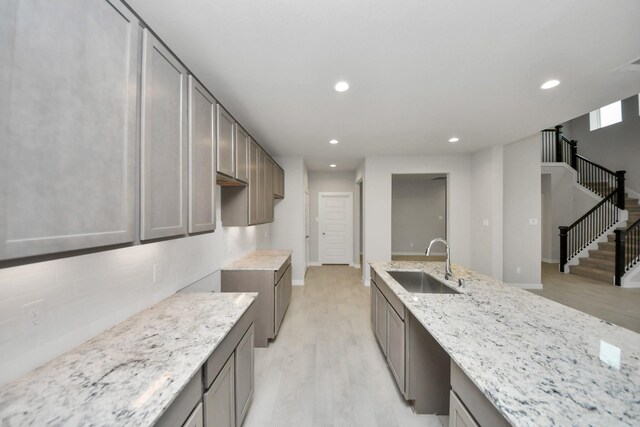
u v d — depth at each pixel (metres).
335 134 3.61
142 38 1.12
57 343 1.07
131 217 1.05
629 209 6.00
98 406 0.79
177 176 1.39
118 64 0.98
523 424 0.67
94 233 0.88
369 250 4.97
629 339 1.13
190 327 1.34
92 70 0.87
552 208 7.27
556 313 1.44
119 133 0.99
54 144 0.75
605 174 6.95
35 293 1.00
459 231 4.87
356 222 6.66
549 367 0.92
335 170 6.66
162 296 1.77
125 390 0.87
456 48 1.71
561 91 2.33
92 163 0.87
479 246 4.59
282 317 3.24
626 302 4.01
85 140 0.85
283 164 5.02
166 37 1.59
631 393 0.78
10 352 0.92
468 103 2.59
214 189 1.86
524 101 2.54
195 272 2.24
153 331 1.30
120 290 1.41
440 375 1.81
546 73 2.03
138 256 1.55
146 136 1.12
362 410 1.85
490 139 3.88
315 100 2.51
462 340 1.13
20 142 0.67
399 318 1.94
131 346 1.15
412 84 2.20
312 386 2.10
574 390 0.79
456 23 1.48
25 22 0.67
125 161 1.02
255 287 2.76
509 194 4.74
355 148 4.42
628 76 2.08
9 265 0.67
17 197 0.66
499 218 4.26
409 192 8.48
